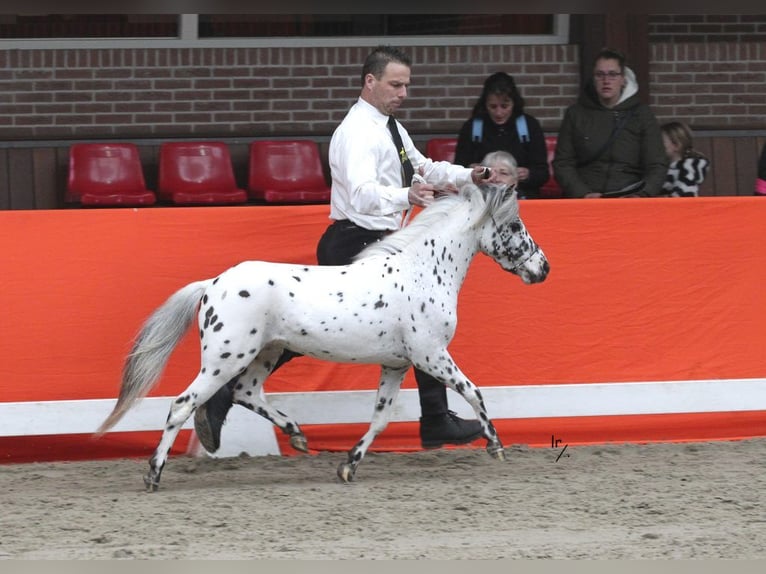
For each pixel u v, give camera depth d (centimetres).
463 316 1172
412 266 1016
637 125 1382
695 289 1203
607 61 1365
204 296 1001
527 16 1889
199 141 1769
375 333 1006
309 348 1007
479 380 1177
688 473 1077
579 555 822
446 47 1858
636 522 913
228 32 1833
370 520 916
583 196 1388
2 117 1767
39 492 1016
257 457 1153
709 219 1200
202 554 823
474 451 1173
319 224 1154
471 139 1452
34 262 1117
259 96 1823
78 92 1784
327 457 1149
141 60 1795
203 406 1044
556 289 1184
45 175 1753
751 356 1214
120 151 1683
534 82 1877
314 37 1852
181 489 1026
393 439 1176
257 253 1146
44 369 1123
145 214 1130
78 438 1139
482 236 1038
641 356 1199
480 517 927
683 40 1922
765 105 1922
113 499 984
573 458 1141
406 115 1852
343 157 1039
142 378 998
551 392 1186
